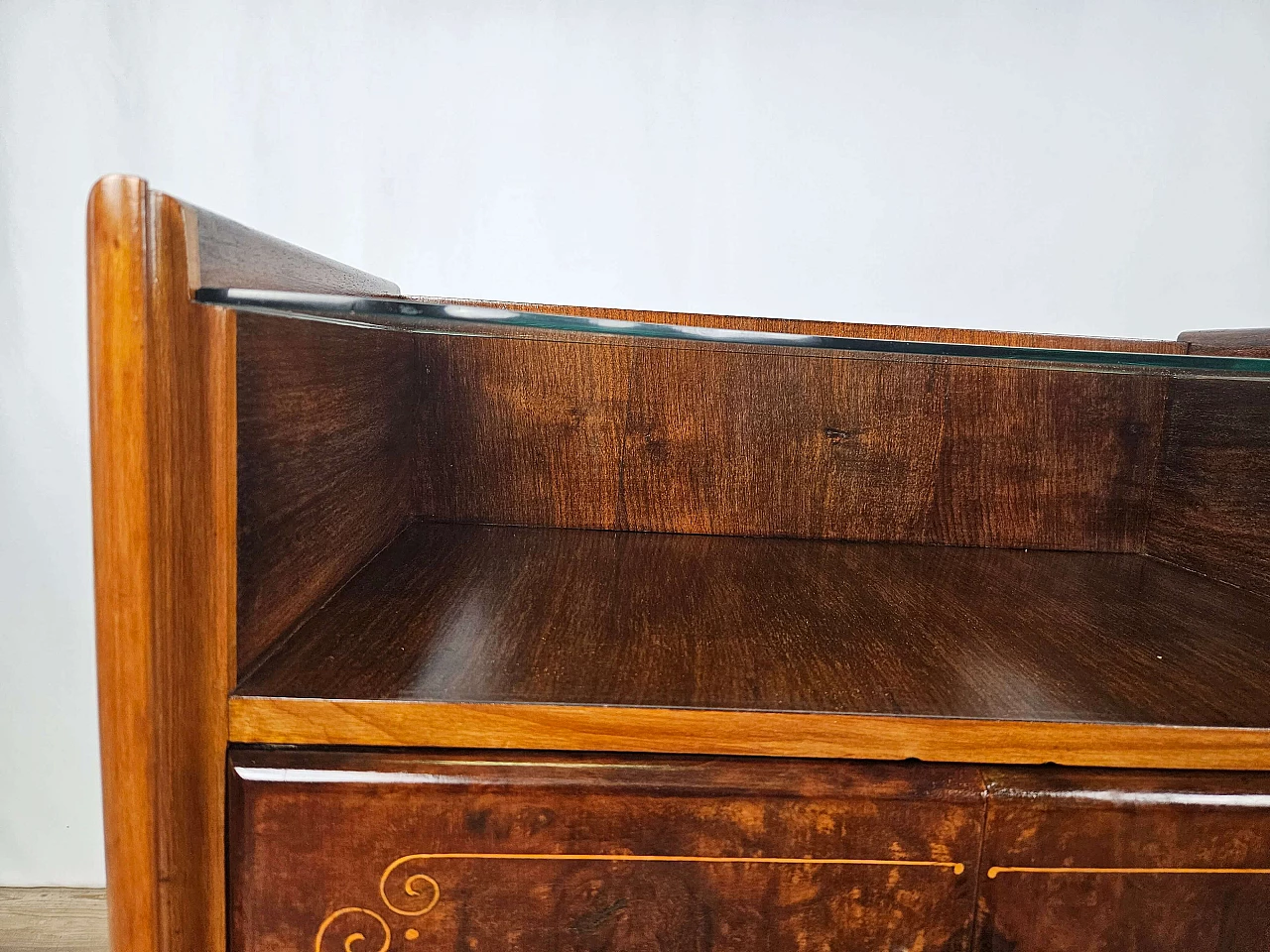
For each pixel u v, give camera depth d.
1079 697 0.56
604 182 1.33
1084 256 1.35
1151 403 0.99
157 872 0.46
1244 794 0.51
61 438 1.32
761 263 1.36
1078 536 1.01
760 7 1.30
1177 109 1.32
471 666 0.56
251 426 0.52
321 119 1.29
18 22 1.24
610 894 0.51
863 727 0.51
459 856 0.50
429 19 1.28
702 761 0.51
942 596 0.80
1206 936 0.52
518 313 0.49
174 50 1.26
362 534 0.79
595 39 1.30
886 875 0.51
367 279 0.82
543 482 0.99
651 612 0.71
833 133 1.33
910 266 1.36
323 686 0.52
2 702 1.37
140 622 0.45
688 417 0.99
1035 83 1.32
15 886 1.40
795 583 0.82
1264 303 1.35
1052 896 0.51
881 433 0.99
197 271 0.46
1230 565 0.87
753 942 0.51
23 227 1.27
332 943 0.50
